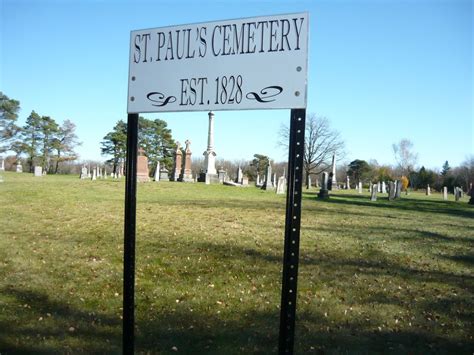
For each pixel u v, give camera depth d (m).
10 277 6.28
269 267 7.26
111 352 4.00
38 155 64.69
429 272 7.31
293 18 2.81
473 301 5.79
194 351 4.07
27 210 13.65
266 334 4.50
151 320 4.84
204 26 3.05
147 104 3.19
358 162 73.94
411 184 68.38
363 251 8.88
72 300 5.41
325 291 6.05
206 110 3.02
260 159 71.50
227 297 5.66
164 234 10.09
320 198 25.98
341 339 4.46
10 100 60.59
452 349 4.29
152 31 3.19
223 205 17.75
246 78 2.92
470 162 68.94
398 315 5.19
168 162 66.88
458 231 12.48
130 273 3.18
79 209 14.42
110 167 68.69
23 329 4.44
